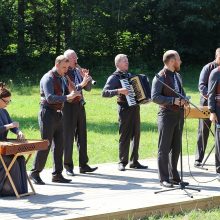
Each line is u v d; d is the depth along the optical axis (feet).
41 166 26.22
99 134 46.14
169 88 24.98
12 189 23.98
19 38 90.33
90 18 90.53
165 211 22.99
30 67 90.22
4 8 88.74
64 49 91.61
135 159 30.09
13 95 72.02
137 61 93.76
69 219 20.56
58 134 26.45
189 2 91.66
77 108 28.19
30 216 20.98
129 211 22.00
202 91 29.63
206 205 24.20
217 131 27.40
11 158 23.81
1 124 24.47
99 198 23.80
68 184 26.43
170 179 26.27
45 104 25.89
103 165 31.30
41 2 91.04
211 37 95.66
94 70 89.97
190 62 96.84
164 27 94.89
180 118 25.58
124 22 92.89
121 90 28.58
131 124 29.53
